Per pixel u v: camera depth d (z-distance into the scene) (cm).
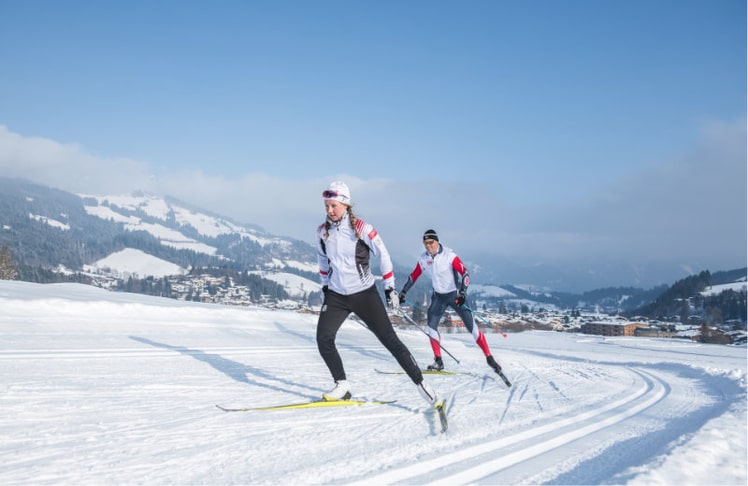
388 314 347
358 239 337
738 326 11194
